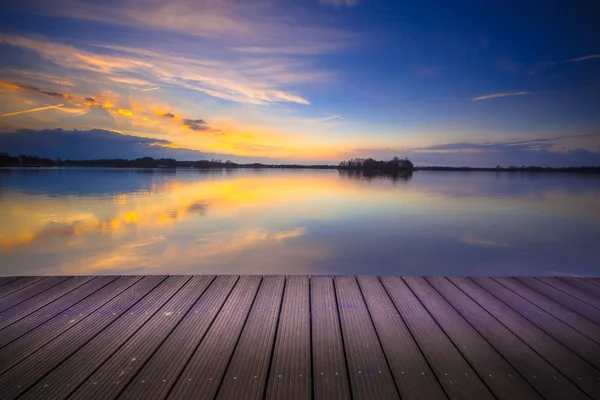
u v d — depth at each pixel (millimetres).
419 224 7074
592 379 1300
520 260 4758
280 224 6973
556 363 1412
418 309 1977
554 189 16234
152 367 1358
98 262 4477
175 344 1547
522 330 1714
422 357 1455
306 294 2209
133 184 16375
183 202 10070
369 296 2180
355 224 7031
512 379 1299
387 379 1295
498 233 6379
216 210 8641
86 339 1587
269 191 13859
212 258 4684
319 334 1660
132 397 1171
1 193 11977
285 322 1792
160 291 2234
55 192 12406
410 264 4512
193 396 1181
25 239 5625
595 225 7129
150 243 5434
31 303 2018
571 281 2508
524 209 9234
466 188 16562
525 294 2230
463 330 1712
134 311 1914
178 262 4484
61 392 1195
